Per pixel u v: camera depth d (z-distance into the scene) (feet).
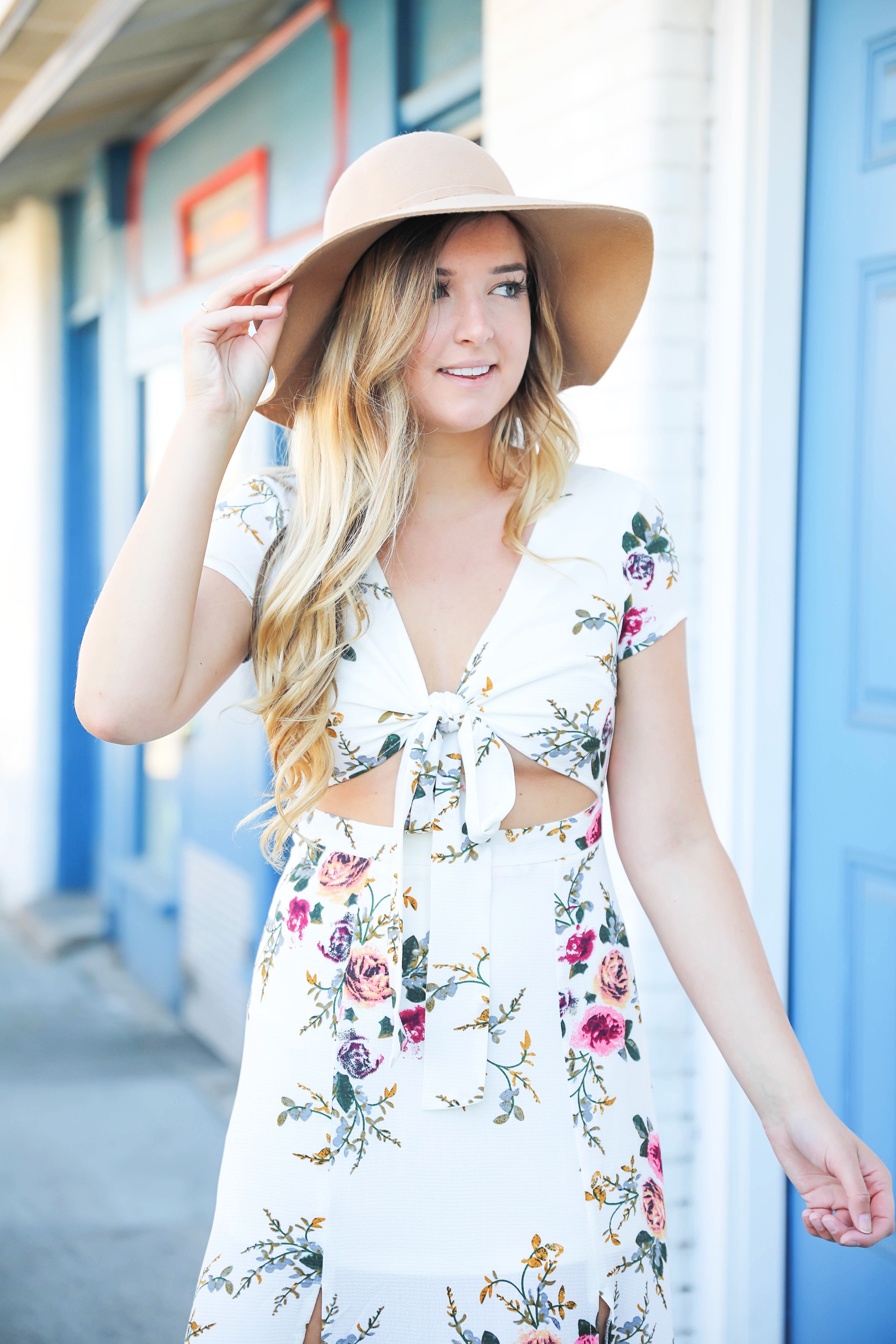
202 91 14.12
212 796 13.96
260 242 12.67
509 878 3.95
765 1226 6.82
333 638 3.94
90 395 20.63
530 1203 3.83
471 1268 3.80
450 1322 3.80
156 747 17.35
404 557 4.13
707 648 6.88
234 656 4.06
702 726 6.91
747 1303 6.81
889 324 6.04
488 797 3.88
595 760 4.10
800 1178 3.89
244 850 12.94
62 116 13.91
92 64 11.78
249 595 4.03
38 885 20.65
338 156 10.85
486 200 3.67
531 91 7.84
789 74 6.48
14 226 21.31
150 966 16.35
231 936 13.37
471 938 3.87
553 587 4.04
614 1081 4.02
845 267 6.31
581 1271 3.84
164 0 10.18
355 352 3.98
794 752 6.75
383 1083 3.84
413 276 3.82
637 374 6.91
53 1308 8.51
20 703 21.40
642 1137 4.09
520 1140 3.84
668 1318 4.13
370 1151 3.83
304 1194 3.87
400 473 3.95
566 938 3.98
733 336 6.63
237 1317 3.90
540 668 3.96
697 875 4.22
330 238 3.73
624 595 4.16
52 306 20.47
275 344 3.86
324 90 11.16
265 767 12.52
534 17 7.77
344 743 4.00
